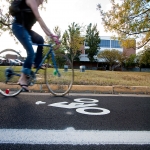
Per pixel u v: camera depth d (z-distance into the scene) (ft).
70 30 104.37
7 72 10.54
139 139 5.37
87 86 13.61
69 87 11.78
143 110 8.82
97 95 12.44
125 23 29.89
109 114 7.95
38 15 8.48
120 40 32.42
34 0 8.29
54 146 4.74
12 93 11.10
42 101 9.96
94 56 151.64
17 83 9.77
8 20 30.04
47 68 11.18
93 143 4.99
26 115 7.37
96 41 149.07
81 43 108.17
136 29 29.32
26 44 8.86
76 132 5.76
